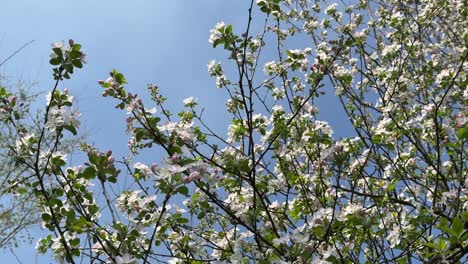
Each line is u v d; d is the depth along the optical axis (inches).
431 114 175.8
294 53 163.3
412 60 217.9
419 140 180.9
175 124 131.3
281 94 190.7
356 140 180.4
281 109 165.8
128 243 118.5
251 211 144.7
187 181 104.7
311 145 173.5
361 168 160.7
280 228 156.9
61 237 113.2
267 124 158.2
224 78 179.9
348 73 195.3
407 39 225.9
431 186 182.5
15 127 124.7
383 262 142.6
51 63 118.1
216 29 151.2
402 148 194.1
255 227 140.2
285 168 170.1
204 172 114.0
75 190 126.2
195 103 166.7
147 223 125.9
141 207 128.0
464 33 218.7
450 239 106.2
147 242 129.0
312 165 166.9
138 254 119.3
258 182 154.5
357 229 139.9
